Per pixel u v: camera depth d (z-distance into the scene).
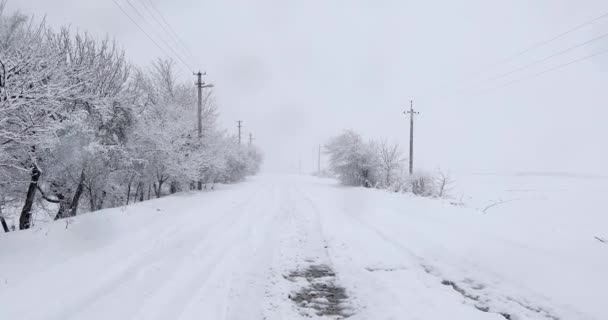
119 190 15.34
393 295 4.70
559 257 6.09
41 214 12.97
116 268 5.55
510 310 4.28
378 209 12.52
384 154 28.25
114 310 4.10
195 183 23.58
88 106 10.66
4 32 9.45
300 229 9.22
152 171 16.94
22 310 3.99
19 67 6.20
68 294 4.48
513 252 6.47
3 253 5.87
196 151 19.42
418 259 6.48
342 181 30.58
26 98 6.28
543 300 4.45
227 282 5.17
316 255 6.96
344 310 4.47
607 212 15.40
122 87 14.06
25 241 6.59
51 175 11.03
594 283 4.86
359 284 5.27
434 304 4.41
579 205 17.84
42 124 6.59
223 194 18.27
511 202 19.12
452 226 9.12
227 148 26.52
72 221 8.34
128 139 14.22
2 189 9.87
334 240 7.92
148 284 4.98
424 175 20.95
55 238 6.89
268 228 9.31
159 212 10.74
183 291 4.77
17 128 6.53
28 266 5.37
